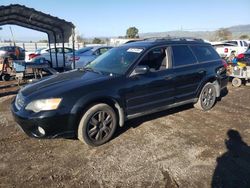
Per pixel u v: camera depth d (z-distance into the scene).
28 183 3.48
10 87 9.96
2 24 10.82
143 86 4.94
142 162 3.97
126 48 5.56
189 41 6.11
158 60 5.38
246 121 5.71
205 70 6.11
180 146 4.50
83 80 4.60
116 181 3.51
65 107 4.11
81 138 4.37
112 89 4.55
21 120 4.11
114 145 4.55
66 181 3.52
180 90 5.66
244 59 9.62
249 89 9.08
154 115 6.02
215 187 3.38
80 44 32.28
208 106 6.42
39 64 11.03
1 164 3.96
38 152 4.33
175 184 3.43
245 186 3.40
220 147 4.46
